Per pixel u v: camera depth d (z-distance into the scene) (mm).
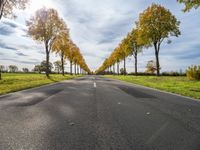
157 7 39938
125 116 6230
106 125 5152
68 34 42156
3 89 14156
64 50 56438
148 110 7301
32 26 38844
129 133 4520
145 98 10664
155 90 15617
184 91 14391
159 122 5570
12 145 3736
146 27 40125
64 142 3902
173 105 8539
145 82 25891
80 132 4543
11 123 5277
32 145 3738
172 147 3717
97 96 11125
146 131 4691
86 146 3703
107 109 7332
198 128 5008
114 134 4426
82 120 5645
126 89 15945
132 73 84375
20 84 18625
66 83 22906
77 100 9500
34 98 10094
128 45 57438
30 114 6359
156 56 39750
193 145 3836
